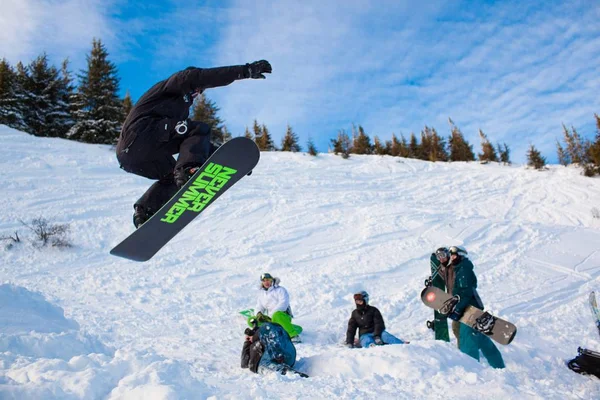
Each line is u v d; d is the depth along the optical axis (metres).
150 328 7.19
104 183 17.89
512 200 20.33
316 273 10.91
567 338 6.38
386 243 13.11
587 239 13.45
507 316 7.68
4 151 18.98
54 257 12.00
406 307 8.69
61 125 31.78
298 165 25.12
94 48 31.80
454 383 3.20
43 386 2.30
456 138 42.34
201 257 12.23
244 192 18.06
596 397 3.38
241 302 9.17
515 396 2.88
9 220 13.83
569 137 36.09
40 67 32.25
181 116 2.89
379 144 44.34
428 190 21.78
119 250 2.94
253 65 2.82
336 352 4.17
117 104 31.97
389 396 2.89
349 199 18.22
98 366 2.89
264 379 3.27
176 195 2.68
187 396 2.46
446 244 12.98
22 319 4.07
